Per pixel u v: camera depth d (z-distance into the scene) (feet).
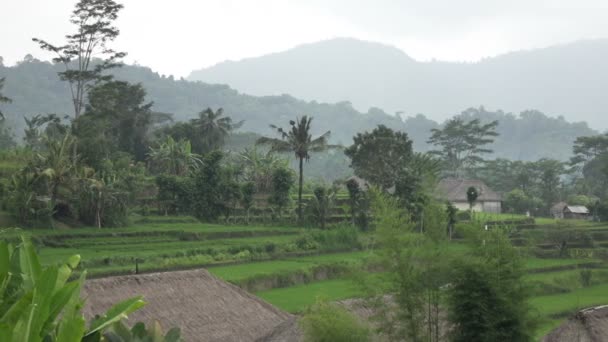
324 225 200.54
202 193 207.10
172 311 60.64
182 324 59.47
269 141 203.62
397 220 49.08
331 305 53.16
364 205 197.16
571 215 286.46
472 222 52.01
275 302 105.50
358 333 50.70
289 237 180.24
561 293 136.56
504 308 45.52
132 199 193.77
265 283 123.03
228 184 207.72
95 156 195.00
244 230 179.42
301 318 56.34
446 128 382.42
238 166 244.63
